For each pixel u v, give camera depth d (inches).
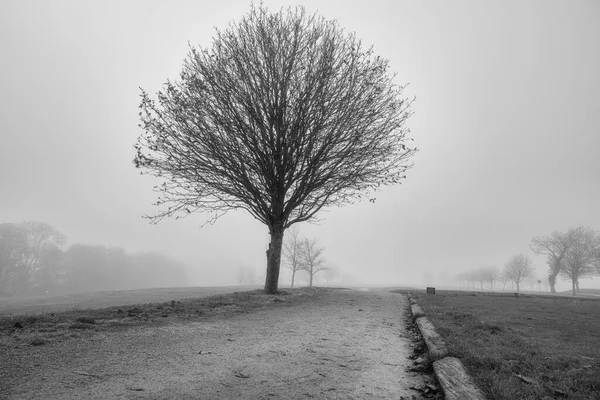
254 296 605.9
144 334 289.1
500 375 181.0
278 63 668.1
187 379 185.8
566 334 310.8
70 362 207.3
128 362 213.2
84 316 337.7
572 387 167.3
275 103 643.5
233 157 652.7
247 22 694.5
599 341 280.2
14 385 167.6
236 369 205.6
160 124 596.7
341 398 162.6
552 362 207.8
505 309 519.2
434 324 333.4
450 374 178.5
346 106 653.3
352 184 690.8
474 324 334.3
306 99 639.1
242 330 326.3
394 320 409.1
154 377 187.9
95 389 167.3
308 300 602.5
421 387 177.8
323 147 650.2
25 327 281.7
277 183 681.6
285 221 714.8
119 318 346.6
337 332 326.0
